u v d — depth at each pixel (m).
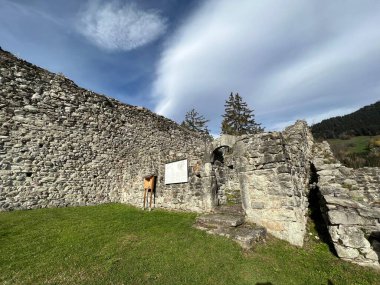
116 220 7.22
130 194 10.82
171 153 8.95
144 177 9.84
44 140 9.86
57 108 10.56
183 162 8.32
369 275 4.12
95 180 11.28
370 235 4.59
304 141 9.70
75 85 11.53
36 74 10.15
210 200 7.21
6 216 7.54
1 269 3.93
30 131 9.50
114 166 12.26
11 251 4.68
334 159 10.78
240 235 5.06
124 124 13.62
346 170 8.61
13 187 8.69
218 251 4.62
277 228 5.54
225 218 5.98
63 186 10.09
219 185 8.03
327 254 4.92
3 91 9.03
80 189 10.62
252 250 4.74
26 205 8.88
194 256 4.45
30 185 9.13
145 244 5.05
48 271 3.89
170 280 3.67
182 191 8.13
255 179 6.15
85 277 3.72
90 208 9.69
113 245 5.02
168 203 8.52
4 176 8.53
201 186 7.58
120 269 3.98
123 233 5.82
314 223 6.43
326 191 6.54
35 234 5.75
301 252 4.93
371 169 8.32
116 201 11.73
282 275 4.04
